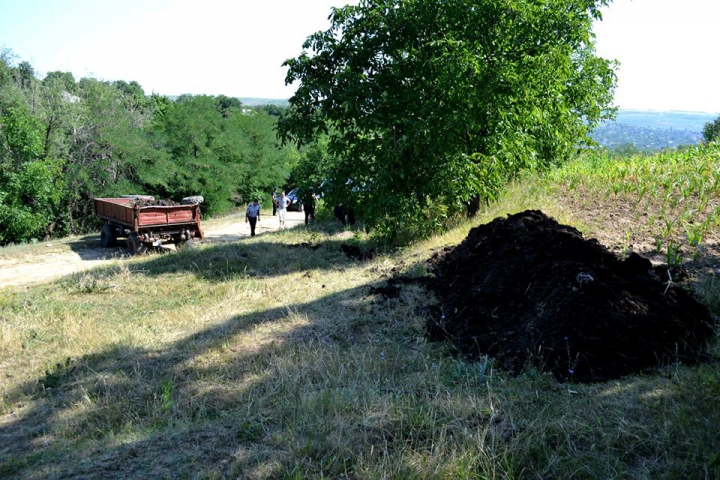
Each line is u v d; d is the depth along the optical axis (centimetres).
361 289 795
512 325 546
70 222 3206
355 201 1200
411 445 358
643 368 438
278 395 463
